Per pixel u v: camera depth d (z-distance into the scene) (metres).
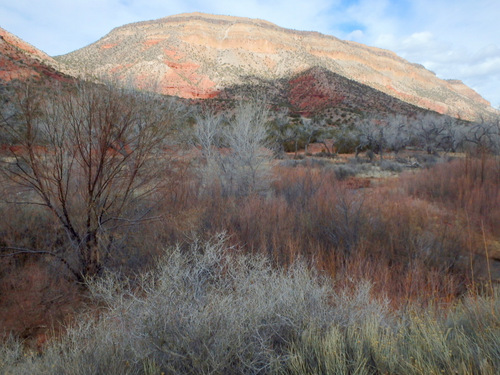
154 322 2.35
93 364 2.28
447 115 34.69
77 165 4.90
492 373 1.78
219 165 10.43
